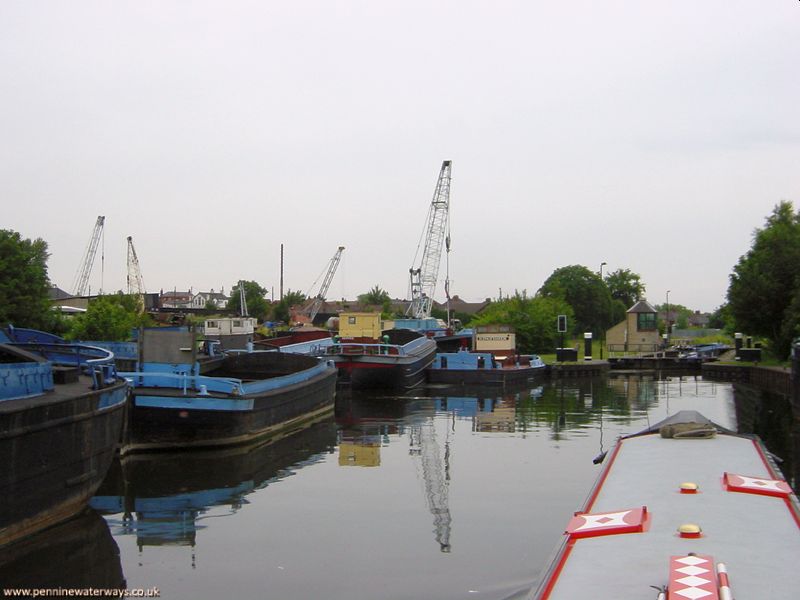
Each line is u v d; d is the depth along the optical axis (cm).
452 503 1853
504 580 1330
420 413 3647
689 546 906
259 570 1388
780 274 6341
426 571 1378
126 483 2031
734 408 3869
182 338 2514
